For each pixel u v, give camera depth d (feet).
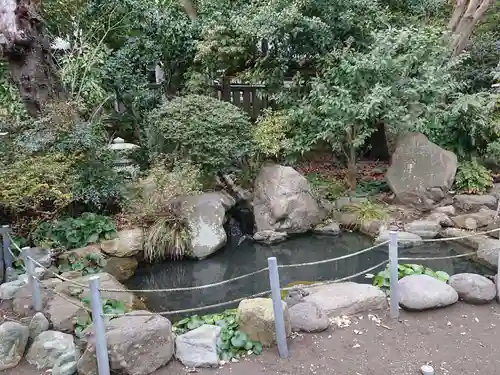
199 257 15.99
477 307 10.77
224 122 17.17
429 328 9.86
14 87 20.45
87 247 14.64
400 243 16.03
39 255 13.47
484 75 24.06
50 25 22.56
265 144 19.36
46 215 14.99
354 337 9.54
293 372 8.42
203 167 17.93
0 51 16.43
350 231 18.08
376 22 21.49
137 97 23.15
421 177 18.61
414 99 18.95
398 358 8.80
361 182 21.58
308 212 17.89
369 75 18.79
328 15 20.80
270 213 17.69
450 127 21.26
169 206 16.48
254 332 9.20
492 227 16.15
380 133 25.50
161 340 8.63
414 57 18.71
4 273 12.54
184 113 17.28
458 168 19.72
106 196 16.01
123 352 8.20
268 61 22.00
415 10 25.54
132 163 19.74
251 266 15.44
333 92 19.66
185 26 23.26
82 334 9.16
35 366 8.93
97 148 16.24
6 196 12.53
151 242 15.49
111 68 22.88
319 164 23.77
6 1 15.60
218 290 13.61
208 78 23.66
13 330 9.17
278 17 19.63
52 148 14.82
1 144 14.66
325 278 14.06
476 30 29.96
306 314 9.89
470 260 14.83
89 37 23.09
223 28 21.59
